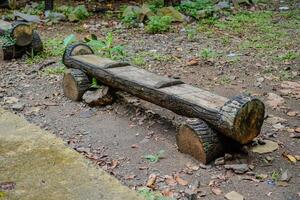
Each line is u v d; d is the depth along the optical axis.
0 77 5.70
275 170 3.41
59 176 3.10
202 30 8.26
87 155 3.65
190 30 8.18
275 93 5.11
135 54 6.63
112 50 6.40
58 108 4.70
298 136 3.98
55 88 5.28
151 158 3.57
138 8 9.05
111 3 10.66
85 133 4.09
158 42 7.43
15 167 3.21
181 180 3.26
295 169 3.44
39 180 3.04
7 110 4.54
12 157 3.36
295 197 3.06
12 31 6.32
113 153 3.70
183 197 3.05
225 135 3.43
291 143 3.88
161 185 3.20
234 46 7.16
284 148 3.77
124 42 7.38
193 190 3.12
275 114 4.52
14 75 5.77
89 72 4.68
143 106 4.62
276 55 6.61
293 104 4.79
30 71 5.91
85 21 8.95
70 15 8.92
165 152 3.69
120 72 4.34
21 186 2.96
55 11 9.33
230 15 9.51
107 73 4.39
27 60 6.37
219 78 5.64
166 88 3.85
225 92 5.16
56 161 3.31
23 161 3.30
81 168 3.22
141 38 7.69
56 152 3.46
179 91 3.78
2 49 6.32
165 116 4.41
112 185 3.01
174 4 9.68
